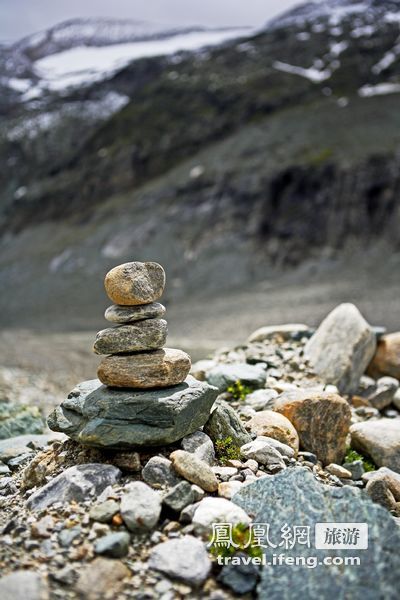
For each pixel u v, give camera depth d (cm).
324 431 129
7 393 228
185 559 88
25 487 110
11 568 87
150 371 110
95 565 87
